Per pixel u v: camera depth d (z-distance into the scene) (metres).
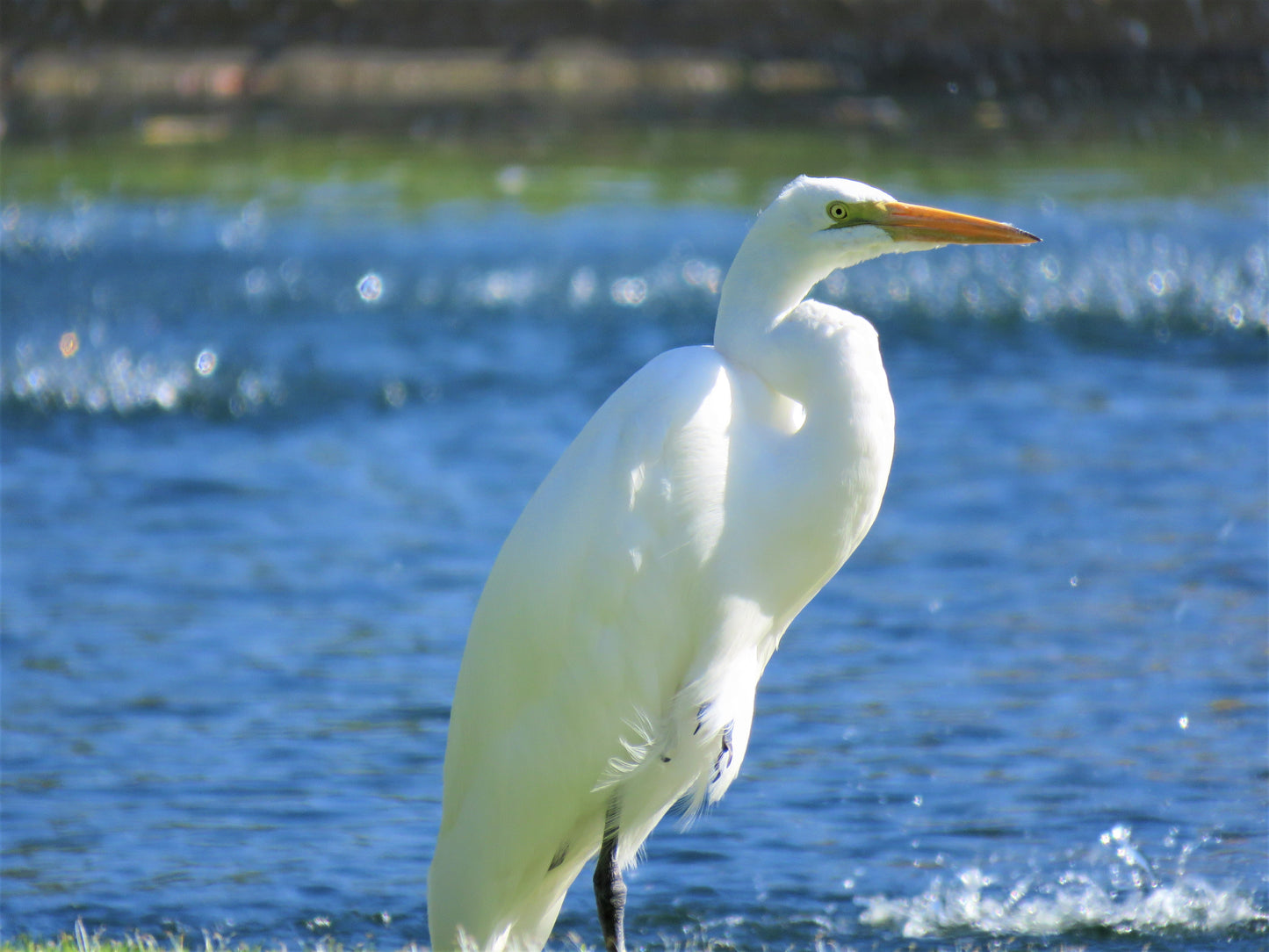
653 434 5.69
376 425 16.61
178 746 9.20
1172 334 20.09
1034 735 9.21
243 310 21.38
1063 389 17.70
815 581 6.05
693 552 5.73
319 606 11.56
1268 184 29.78
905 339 20.16
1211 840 7.96
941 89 41.72
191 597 11.72
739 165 32.41
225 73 41.22
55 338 19.72
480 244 25.59
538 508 5.86
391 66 41.88
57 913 7.32
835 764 8.89
